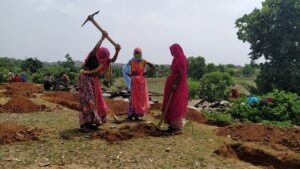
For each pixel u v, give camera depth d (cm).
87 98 773
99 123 784
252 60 3575
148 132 784
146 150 662
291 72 3272
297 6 3219
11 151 635
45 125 858
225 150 666
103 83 2719
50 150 646
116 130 788
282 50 3162
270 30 3384
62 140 714
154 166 577
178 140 739
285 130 796
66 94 1678
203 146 697
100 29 773
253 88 3706
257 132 782
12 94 1625
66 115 1017
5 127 761
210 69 5341
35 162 580
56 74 3400
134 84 934
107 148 667
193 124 925
